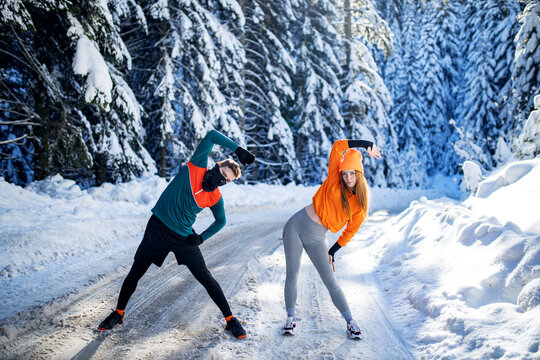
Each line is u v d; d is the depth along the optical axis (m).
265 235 7.29
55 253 4.75
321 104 19.27
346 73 20.36
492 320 2.61
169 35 11.98
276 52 16.59
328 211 2.92
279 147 17.67
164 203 2.81
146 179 10.92
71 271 4.25
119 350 2.58
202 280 2.92
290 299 3.02
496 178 5.97
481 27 25.33
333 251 3.16
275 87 16.41
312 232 3.00
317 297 3.91
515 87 16.02
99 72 8.00
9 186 7.06
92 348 2.59
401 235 5.74
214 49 12.45
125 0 9.99
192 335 2.88
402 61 31.62
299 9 17.75
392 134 22.42
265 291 4.05
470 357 2.32
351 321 2.95
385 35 18.97
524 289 2.63
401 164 26.64
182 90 12.83
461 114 27.00
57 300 3.37
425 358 2.54
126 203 8.92
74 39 8.06
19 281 3.79
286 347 2.76
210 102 12.74
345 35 20.05
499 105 22.22
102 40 8.77
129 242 5.79
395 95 31.55
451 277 3.57
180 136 13.95
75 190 8.73
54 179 9.19
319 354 2.65
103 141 10.41
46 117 9.21
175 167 14.97
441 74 31.05
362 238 7.37
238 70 15.28
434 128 31.77
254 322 3.20
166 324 3.07
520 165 5.64
